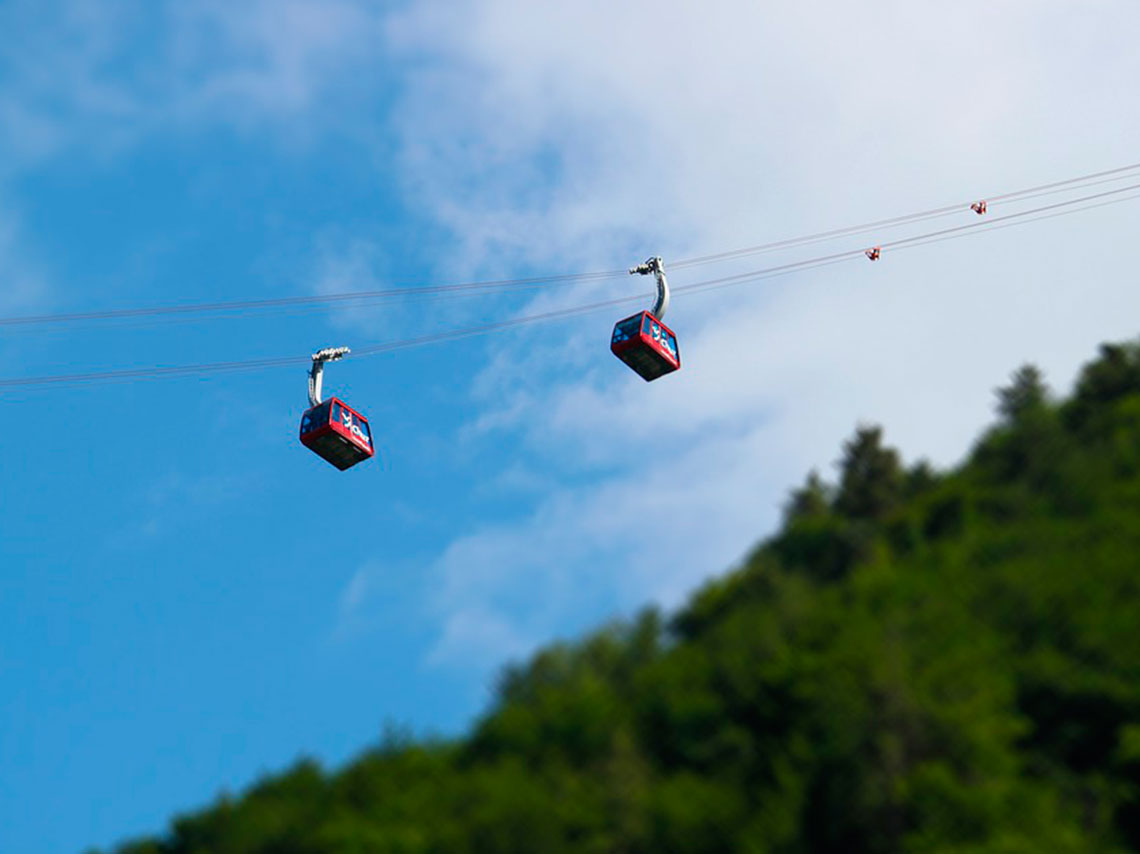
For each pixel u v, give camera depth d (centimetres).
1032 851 3947
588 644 5525
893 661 4631
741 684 4888
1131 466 5759
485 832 4544
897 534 5772
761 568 5672
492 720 5241
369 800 5012
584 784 4688
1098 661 4647
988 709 4478
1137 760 4309
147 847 5347
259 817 5122
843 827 4306
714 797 4494
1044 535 5369
